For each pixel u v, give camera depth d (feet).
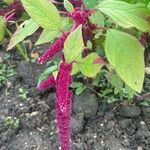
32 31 1.31
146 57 1.75
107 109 1.75
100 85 1.79
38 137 1.68
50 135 1.69
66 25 1.35
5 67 1.99
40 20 1.14
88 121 1.73
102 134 1.68
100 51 1.67
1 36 1.73
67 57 1.08
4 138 1.68
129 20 1.21
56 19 1.15
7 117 1.75
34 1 1.12
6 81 1.92
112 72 1.58
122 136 1.67
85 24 1.40
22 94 1.84
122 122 1.70
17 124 1.72
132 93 1.66
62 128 1.20
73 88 1.81
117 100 1.77
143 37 1.59
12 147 1.65
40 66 1.96
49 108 1.79
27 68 1.95
